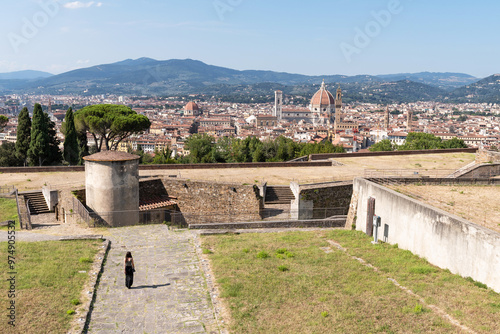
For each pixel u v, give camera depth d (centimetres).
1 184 4600
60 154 8100
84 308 1784
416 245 2431
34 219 3850
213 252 2575
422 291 1894
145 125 7288
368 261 2369
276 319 1694
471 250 2002
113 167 3553
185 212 4400
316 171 5644
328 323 1641
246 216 4150
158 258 2495
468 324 1590
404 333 1552
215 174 5353
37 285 1952
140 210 4019
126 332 1623
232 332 1603
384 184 3472
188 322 1709
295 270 2230
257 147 8969
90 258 2394
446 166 6059
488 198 3102
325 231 3152
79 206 3491
